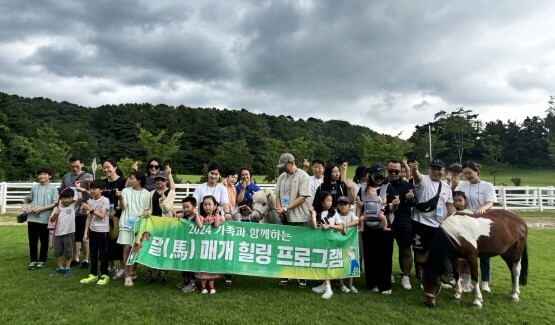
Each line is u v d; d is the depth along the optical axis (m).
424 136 57.53
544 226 13.58
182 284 5.91
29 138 39.97
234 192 7.09
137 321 4.47
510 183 40.12
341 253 5.94
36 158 34.53
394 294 5.85
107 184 6.87
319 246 5.96
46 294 5.39
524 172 60.66
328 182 6.45
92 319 4.49
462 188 6.57
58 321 4.43
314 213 5.93
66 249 6.55
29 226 6.94
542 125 69.44
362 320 4.71
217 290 5.81
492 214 5.66
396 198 5.93
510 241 5.46
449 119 63.22
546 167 65.88
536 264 7.75
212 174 6.29
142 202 6.25
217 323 4.48
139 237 5.77
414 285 6.39
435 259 5.24
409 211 6.18
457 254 5.27
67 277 6.34
